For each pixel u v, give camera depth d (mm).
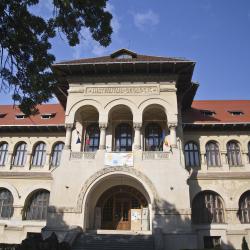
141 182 23188
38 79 14148
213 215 26047
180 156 24234
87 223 23828
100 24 13656
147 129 27984
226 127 28391
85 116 28406
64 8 12922
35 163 29531
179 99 28406
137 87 26297
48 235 21984
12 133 30719
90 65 25953
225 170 27250
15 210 27609
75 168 23969
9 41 12672
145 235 21125
